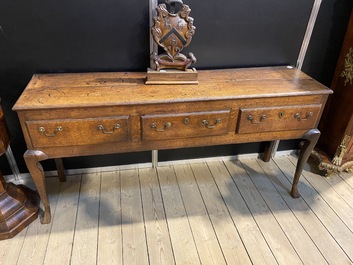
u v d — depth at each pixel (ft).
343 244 5.10
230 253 4.87
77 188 6.06
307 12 5.46
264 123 4.86
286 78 5.25
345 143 6.13
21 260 4.62
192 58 4.75
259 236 5.19
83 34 4.88
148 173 6.57
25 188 5.71
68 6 4.59
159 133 4.58
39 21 4.63
